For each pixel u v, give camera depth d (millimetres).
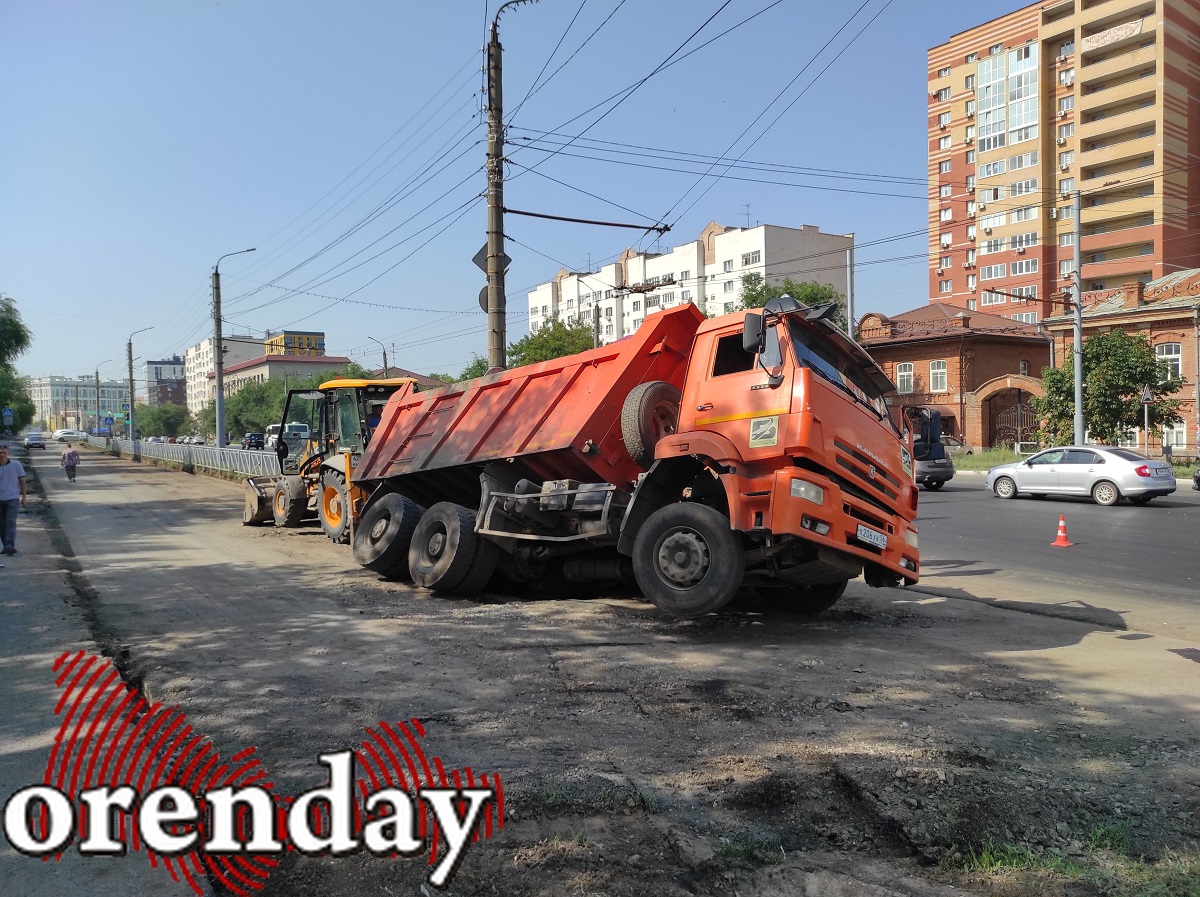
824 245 87250
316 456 16172
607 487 8438
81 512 20641
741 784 4359
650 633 7852
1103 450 22047
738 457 7238
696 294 90125
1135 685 6234
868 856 3723
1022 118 70500
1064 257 68750
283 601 9367
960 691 6066
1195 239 65312
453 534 9492
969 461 41438
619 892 3389
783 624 8359
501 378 9977
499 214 16344
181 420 116375
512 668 6578
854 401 7691
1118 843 3793
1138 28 64062
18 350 36719
